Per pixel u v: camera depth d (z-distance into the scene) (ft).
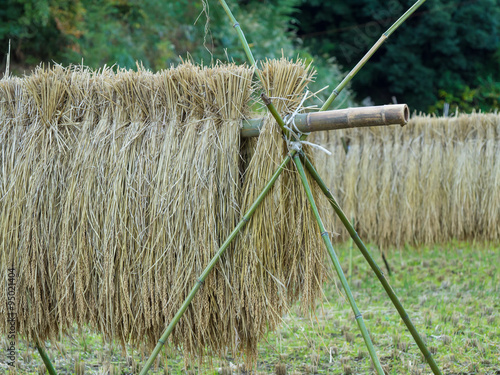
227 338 9.45
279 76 8.99
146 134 9.59
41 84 9.89
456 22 52.75
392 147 19.88
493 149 19.53
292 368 12.67
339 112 8.47
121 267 9.42
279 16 40.63
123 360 13.39
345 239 20.47
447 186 19.61
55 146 9.86
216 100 9.33
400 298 18.40
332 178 20.15
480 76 54.60
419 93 52.60
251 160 9.12
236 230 8.88
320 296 9.56
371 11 51.98
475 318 16.10
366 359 13.15
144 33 32.04
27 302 9.94
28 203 9.77
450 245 20.26
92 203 9.58
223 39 33.81
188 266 9.25
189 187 9.23
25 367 12.73
